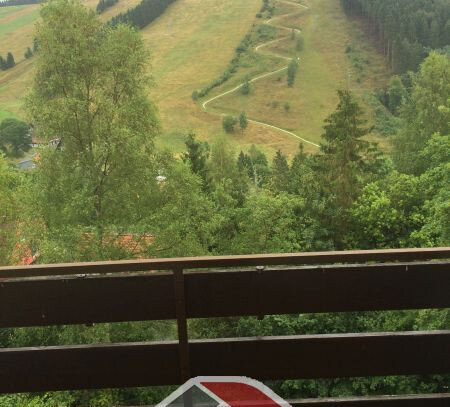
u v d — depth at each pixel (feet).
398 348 6.81
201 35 545.03
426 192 51.42
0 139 273.33
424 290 6.53
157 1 618.85
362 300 6.56
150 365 6.82
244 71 450.30
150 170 53.67
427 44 334.65
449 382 30.71
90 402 28.17
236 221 54.60
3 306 6.48
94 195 50.90
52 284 6.44
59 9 52.37
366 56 419.54
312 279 6.50
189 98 416.67
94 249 46.16
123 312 6.54
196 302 6.53
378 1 439.63
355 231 58.23
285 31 508.94
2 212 54.75
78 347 6.78
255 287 6.50
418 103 81.66
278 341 6.75
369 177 69.10
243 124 355.36
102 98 52.39
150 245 49.57
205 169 81.92
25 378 6.84
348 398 6.98
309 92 393.70
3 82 481.05
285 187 84.28
